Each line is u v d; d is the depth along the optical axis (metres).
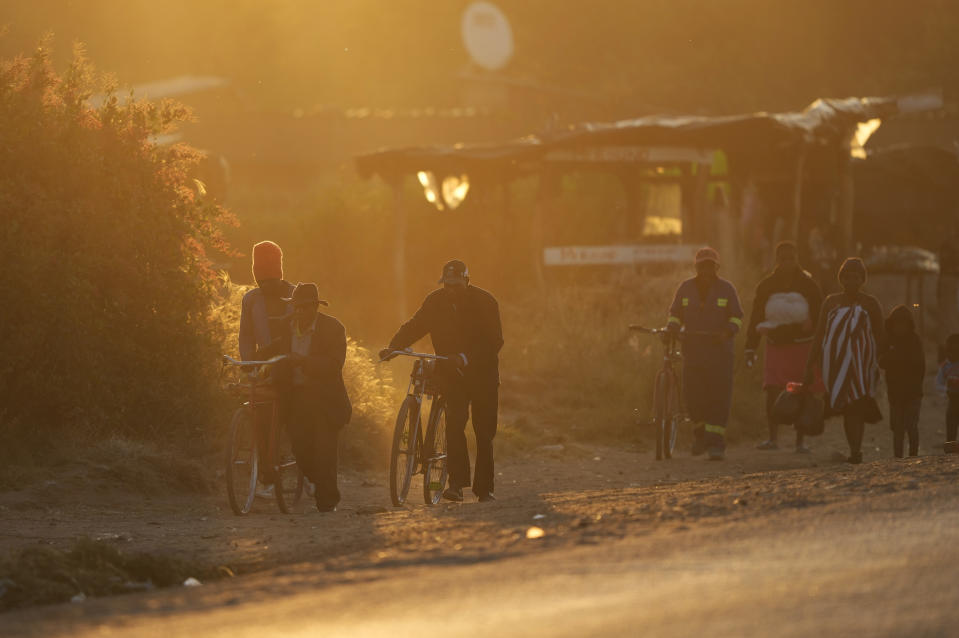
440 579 18.16
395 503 33.00
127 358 40.41
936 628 12.93
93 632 15.88
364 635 14.47
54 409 39.12
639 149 84.31
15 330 37.97
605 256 85.94
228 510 32.94
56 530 28.61
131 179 42.41
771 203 91.25
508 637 13.75
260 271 33.78
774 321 47.53
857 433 39.31
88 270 39.38
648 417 56.00
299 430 32.47
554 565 18.56
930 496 23.20
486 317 33.91
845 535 19.27
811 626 13.30
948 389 40.16
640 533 21.47
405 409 33.12
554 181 89.44
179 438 40.50
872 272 94.94
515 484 41.44
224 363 32.31
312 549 23.72
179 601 18.23
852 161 103.19
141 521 30.23
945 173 104.06
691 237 91.31
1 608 19.70
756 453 49.81
